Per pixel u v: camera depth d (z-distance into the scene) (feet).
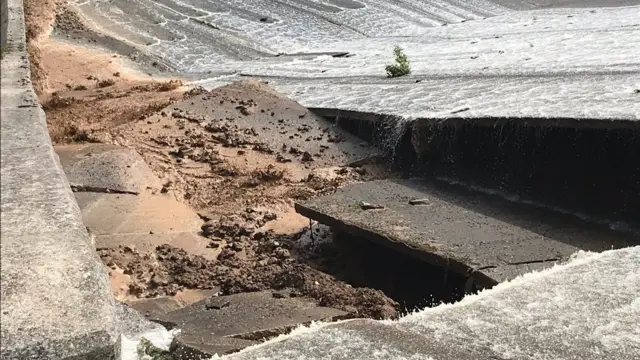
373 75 55.77
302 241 30.32
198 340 16.94
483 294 10.46
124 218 31.71
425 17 90.99
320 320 19.77
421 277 25.84
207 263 27.45
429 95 42.42
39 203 10.27
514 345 8.70
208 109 45.24
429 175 35.55
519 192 30.81
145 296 24.67
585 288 10.59
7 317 7.35
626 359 8.52
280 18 87.86
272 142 41.42
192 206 34.42
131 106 50.62
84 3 82.58
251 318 20.13
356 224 26.99
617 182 27.14
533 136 30.19
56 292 7.88
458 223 27.17
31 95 19.20
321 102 46.55
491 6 97.55
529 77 43.16
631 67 40.70
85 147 39.52
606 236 25.84
